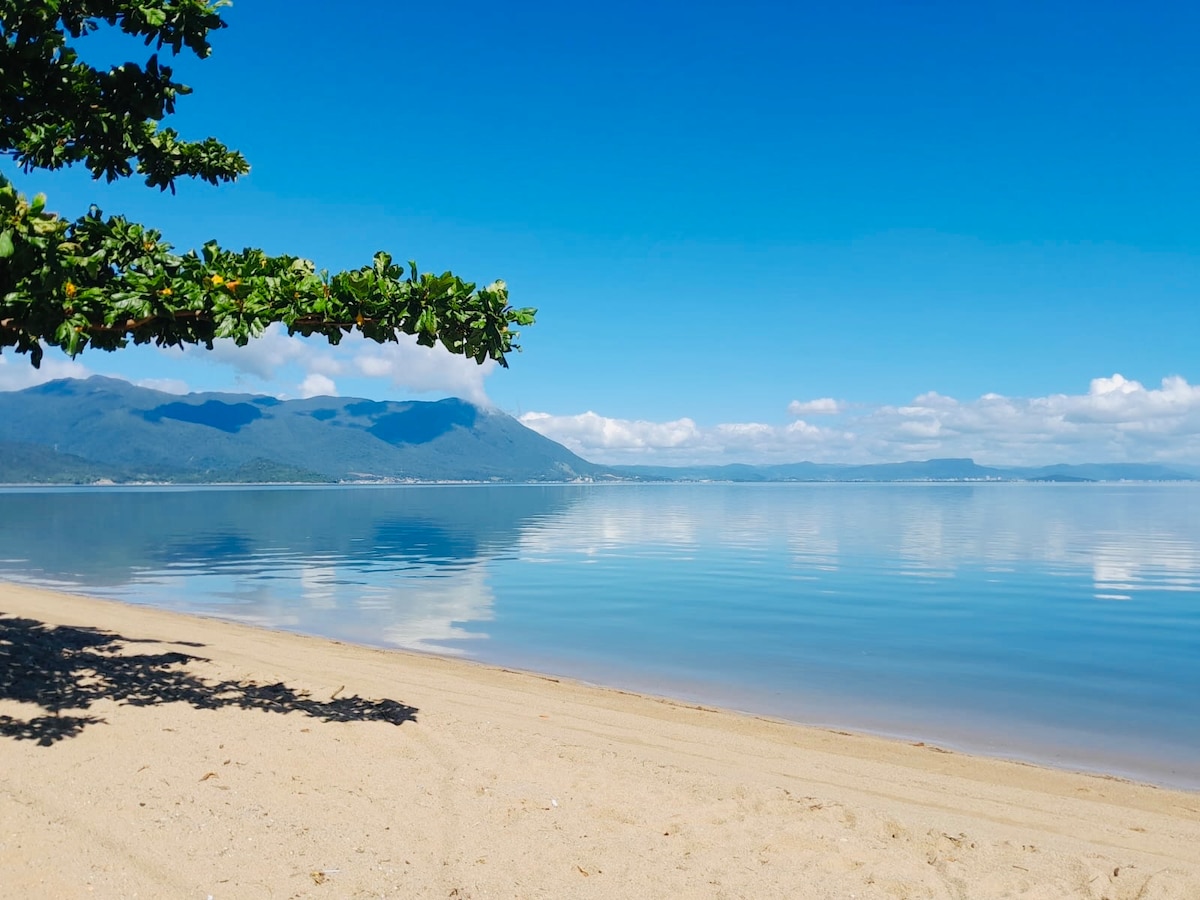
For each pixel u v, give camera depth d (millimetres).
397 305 8312
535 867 5977
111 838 5910
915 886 5996
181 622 18625
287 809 6691
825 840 6789
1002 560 41062
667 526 70312
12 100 8844
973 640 19922
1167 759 11227
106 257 8391
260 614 22391
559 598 26391
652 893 5695
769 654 18078
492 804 7172
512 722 10531
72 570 32531
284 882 5477
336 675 12828
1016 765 10555
